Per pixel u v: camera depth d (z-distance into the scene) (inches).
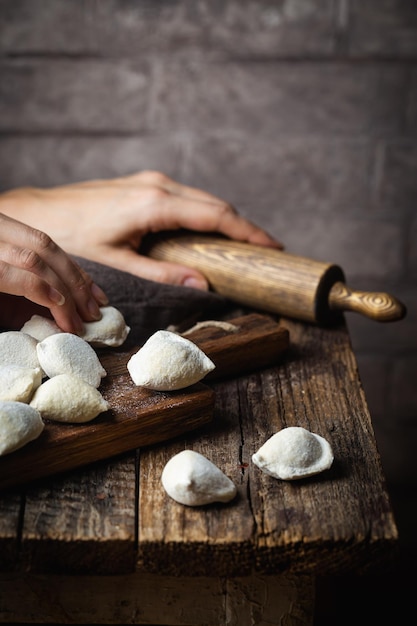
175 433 28.7
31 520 25.5
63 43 50.9
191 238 39.3
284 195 54.2
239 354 32.3
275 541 25.2
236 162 53.5
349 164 53.4
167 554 25.3
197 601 27.3
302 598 27.1
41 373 28.3
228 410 30.5
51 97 52.1
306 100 52.1
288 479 26.9
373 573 25.7
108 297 34.6
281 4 50.1
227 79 51.6
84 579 27.0
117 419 27.6
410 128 52.6
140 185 40.8
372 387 58.6
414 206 54.3
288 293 36.0
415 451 59.8
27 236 31.6
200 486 25.6
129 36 50.8
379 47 50.8
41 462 26.5
